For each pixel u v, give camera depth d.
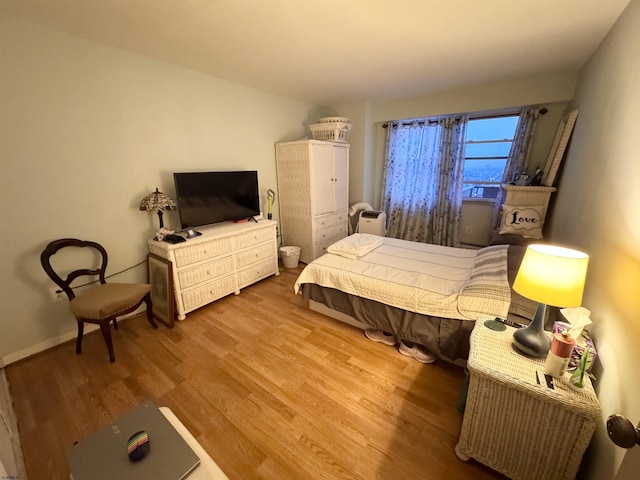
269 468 1.28
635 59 1.33
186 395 1.67
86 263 2.22
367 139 4.27
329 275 2.29
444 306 1.80
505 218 3.08
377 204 4.79
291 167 3.63
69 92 1.97
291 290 3.07
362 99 3.92
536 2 1.56
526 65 2.61
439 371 1.87
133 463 0.90
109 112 2.19
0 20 1.66
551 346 1.12
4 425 1.36
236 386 1.75
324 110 4.35
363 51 2.23
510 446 1.17
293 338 2.23
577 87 2.74
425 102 3.75
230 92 3.04
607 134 1.60
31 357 2.00
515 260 2.15
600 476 0.98
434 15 1.70
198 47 2.15
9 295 1.90
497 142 3.72
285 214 3.92
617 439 0.62
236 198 3.06
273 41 2.04
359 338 2.23
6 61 1.71
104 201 2.26
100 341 2.18
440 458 1.31
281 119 3.72
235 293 2.95
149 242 2.48
